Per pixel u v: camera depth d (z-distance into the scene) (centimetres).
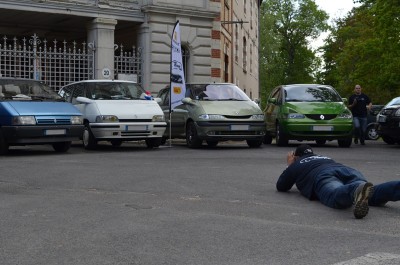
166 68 2377
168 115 1694
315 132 1620
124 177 923
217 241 511
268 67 6425
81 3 2219
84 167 1052
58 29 2606
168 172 990
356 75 4172
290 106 1652
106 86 1552
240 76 3856
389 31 3219
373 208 668
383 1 3198
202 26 2467
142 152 1413
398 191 643
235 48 3569
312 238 523
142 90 1593
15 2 2109
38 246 492
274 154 1370
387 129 1692
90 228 561
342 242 507
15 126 1266
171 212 642
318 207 674
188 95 1642
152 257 458
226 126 1500
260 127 1531
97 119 1425
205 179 908
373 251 475
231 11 3306
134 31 2434
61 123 1315
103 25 2259
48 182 869
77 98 1493
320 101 1702
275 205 687
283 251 476
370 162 1209
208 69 2492
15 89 1384
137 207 671
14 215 623
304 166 727
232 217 616
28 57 2061
